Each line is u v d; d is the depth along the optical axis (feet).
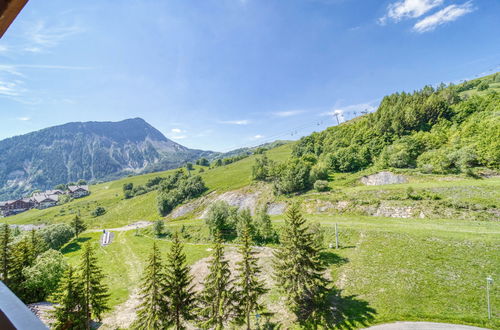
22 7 7.53
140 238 245.86
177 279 92.43
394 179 224.33
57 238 239.09
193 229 237.25
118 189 587.27
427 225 147.95
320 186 239.50
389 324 88.53
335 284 115.14
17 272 124.57
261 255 158.81
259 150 581.94
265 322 99.76
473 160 199.31
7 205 541.75
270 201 256.93
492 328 81.05
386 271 115.85
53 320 105.50
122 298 128.98
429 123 303.27
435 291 98.99
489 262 105.91
